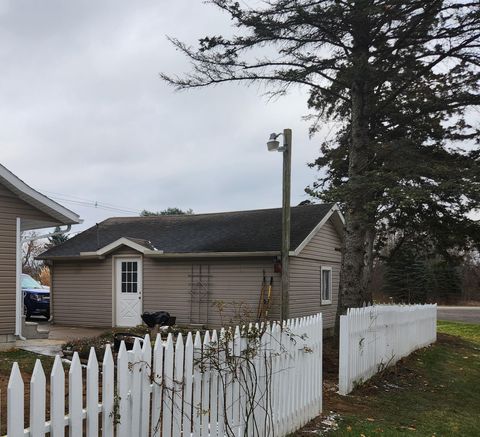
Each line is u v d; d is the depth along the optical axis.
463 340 16.81
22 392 2.64
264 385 4.94
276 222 16.48
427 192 8.56
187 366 3.89
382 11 9.69
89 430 3.02
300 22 10.53
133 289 16.38
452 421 6.64
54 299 17.53
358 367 7.91
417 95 12.52
